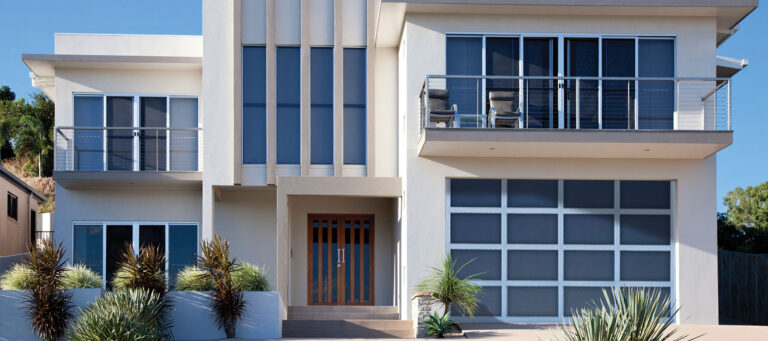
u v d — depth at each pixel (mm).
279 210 13516
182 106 16297
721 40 14336
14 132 39562
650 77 12750
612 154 12469
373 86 14617
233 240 15898
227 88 14758
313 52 14875
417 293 11891
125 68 16078
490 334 11211
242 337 11695
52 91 17547
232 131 14695
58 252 11461
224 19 14883
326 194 13594
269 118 14547
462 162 12664
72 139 15688
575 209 12812
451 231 12703
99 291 11484
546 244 12750
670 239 12812
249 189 15445
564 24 12828
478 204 12758
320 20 14867
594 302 12594
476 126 12617
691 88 12695
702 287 12594
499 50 12820
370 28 14688
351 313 14086
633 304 7309
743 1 12266
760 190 26312
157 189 16172
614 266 12742
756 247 21156
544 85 12789
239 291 11727
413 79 12719
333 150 14719
